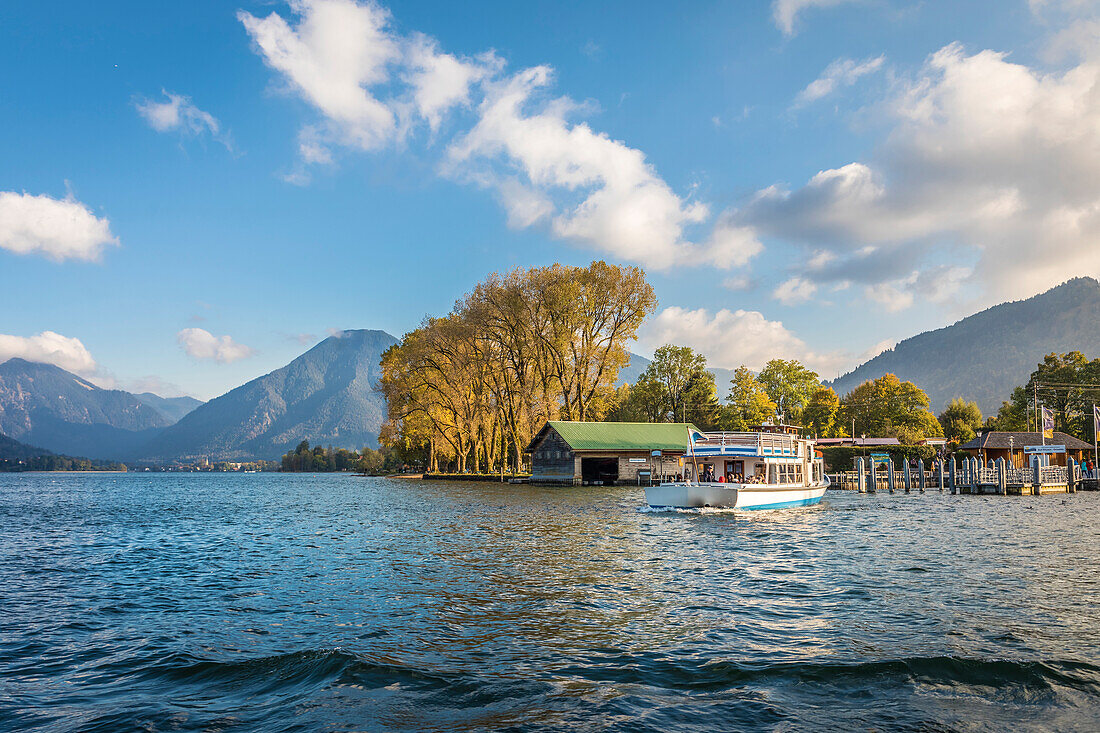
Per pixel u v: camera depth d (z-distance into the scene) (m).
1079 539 29.31
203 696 10.00
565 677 10.65
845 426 111.38
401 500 57.94
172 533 35.00
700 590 17.67
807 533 31.31
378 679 10.52
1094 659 11.50
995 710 9.27
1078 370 104.62
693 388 110.94
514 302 81.38
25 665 11.66
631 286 81.62
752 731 8.54
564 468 77.25
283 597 17.19
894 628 13.73
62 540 32.22
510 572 20.38
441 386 92.44
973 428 122.75
